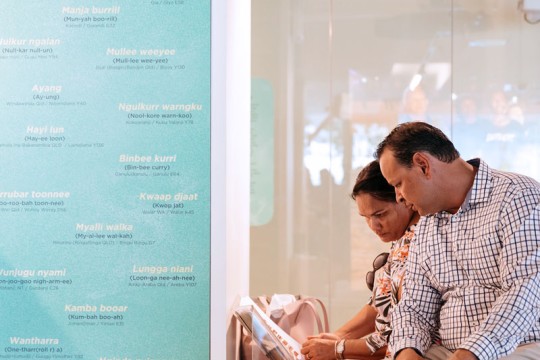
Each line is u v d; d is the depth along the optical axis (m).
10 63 1.87
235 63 2.37
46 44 1.87
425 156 2.14
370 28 4.68
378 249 4.70
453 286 2.19
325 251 4.72
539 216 2.04
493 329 1.94
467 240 2.15
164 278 1.87
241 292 2.82
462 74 4.64
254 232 4.72
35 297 1.88
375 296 2.53
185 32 1.87
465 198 2.16
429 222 2.26
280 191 4.72
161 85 1.87
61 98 1.87
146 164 1.88
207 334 1.87
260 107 4.71
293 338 2.66
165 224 1.87
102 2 1.87
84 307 1.88
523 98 4.60
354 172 4.71
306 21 4.70
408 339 2.18
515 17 4.59
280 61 4.70
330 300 4.71
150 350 1.87
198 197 1.88
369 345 2.40
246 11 3.07
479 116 4.63
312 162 4.71
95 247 1.88
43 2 1.87
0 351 1.88
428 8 4.64
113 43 1.87
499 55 4.61
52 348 1.88
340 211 4.72
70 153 1.88
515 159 4.61
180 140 1.88
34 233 1.88
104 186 1.87
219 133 1.87
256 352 2.28
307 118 4.71
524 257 2.01
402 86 4.67
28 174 1.87
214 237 1.87
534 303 1.98
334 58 4.69
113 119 1.88
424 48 4.66
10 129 1.88
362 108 4.70
